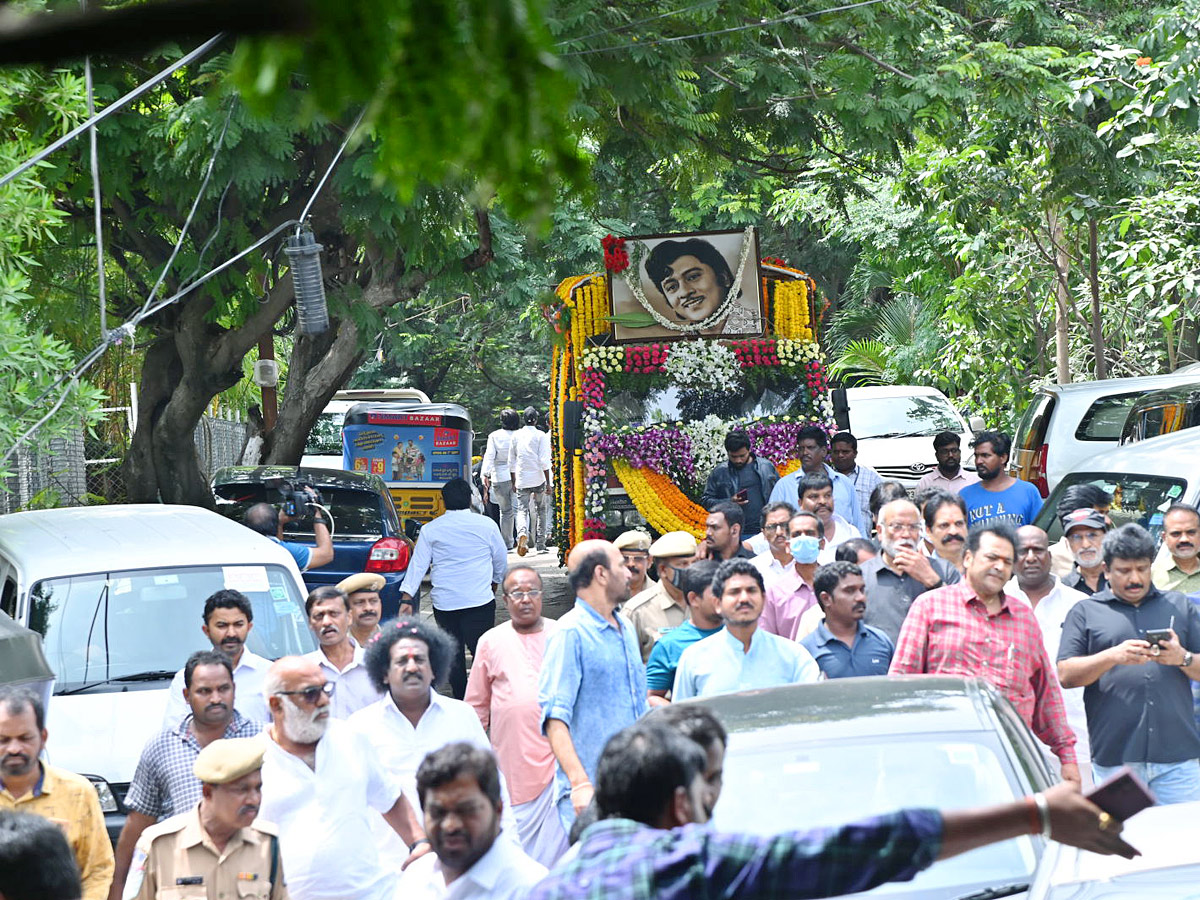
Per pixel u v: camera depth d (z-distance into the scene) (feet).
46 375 62.90
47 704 38.22
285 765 38.58
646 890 18.48
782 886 17.90
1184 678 45.83
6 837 23.72
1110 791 17.94
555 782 46.26
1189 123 102.94
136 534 62.95
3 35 8.20
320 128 82.43
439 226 92.12
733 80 96.07
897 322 208.13
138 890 35.37
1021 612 45.42
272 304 107.14
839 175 124.77
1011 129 111.04
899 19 95.81
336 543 90.02
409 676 42.06
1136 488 71.92
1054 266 149.07
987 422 159.63
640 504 104.88
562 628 44.75
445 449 144.25
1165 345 167.43
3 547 61.72
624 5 81.76
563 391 108.47
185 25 8.42
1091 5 122.62
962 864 30.55
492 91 9.42
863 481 85.61
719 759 24.79
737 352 106.32
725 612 44.98
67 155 81.97
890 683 37.19
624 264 106.22
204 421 168.25
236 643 49.01
